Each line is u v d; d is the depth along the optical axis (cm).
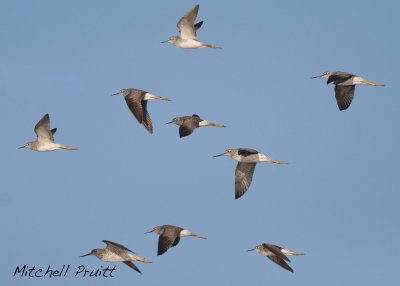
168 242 3275
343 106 3744
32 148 3644
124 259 3312
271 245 3372
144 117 3731
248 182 3569
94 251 3334
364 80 3706
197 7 3800
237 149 3603
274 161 3541
